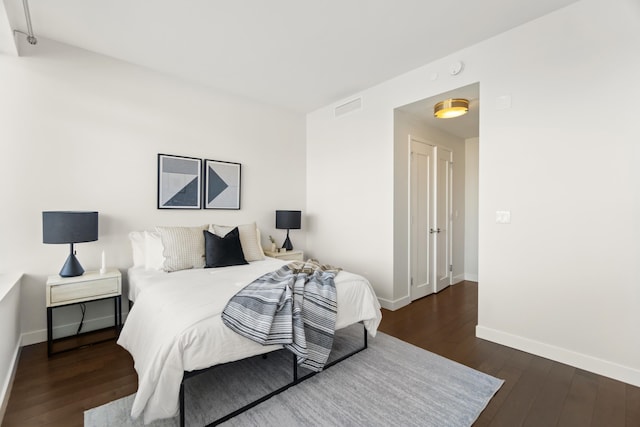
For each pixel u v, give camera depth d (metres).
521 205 2.37
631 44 1.91
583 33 2.07
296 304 1.91
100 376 2.00
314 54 2.80
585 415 1.63
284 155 4.26
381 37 2.52
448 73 2.81
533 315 2.33
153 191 3.11
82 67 2.71
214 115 3.56
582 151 2.09
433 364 2.16
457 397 1.78
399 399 1.76
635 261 1.91
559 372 2.06
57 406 1.69
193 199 3.38
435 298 3.87
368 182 3.62
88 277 2.46
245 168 3.85
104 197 2.83
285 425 1.55
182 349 1.46
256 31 2.44
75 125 2.68
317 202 4.34
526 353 2.34
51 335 2.27
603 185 2.01
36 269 2.51
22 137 2.45
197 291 2.02
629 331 1.93
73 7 2.14
